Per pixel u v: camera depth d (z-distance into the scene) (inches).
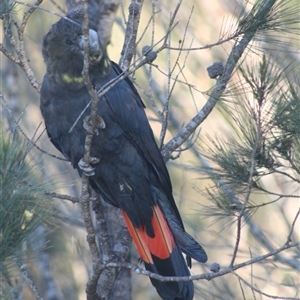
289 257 470.0
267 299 485.7
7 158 221.3
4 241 212.7
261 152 292.5
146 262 315.6
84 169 276.5
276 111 280.7
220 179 302.8
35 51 538.9
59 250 489.1
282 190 490.9
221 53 538.3
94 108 251.3
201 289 415.8
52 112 321.7
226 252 525.7
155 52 273.9
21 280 339.6
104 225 330.3
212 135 456.8
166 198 335.9
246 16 294.0
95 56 309.7
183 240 312.8
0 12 306.3
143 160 327.0
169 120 466.0
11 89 505.7
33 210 223.0
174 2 540.7
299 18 295.1
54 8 511.8
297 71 314.0
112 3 372.5
